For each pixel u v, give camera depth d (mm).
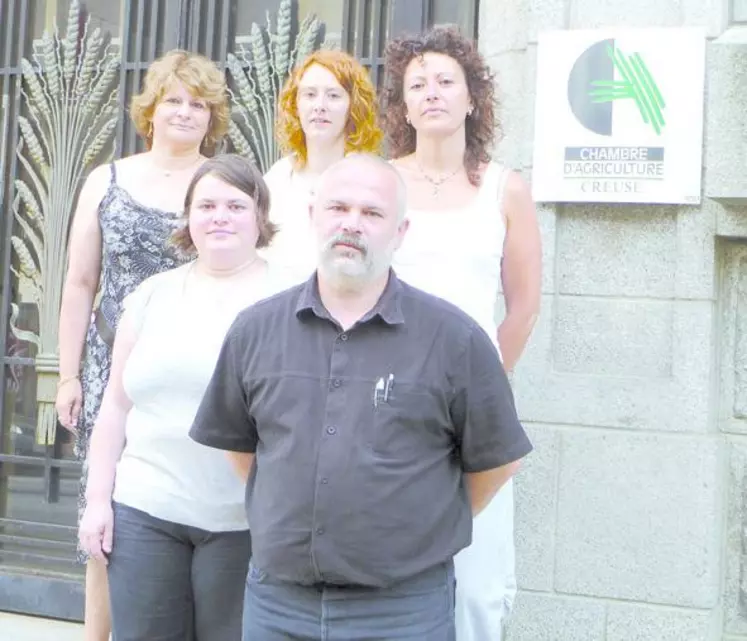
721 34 3453
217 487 2744
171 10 4449
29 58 4629
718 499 3518
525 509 3617
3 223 4629
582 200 3549
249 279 2865
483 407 2324
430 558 2311
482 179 3076
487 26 3783
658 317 3553
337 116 3273
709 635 3461
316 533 2266
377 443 2260
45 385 4551
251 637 2406
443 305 2357
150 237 3490
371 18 4215
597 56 3531
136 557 2793
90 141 4551
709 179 3422
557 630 3592
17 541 4531
